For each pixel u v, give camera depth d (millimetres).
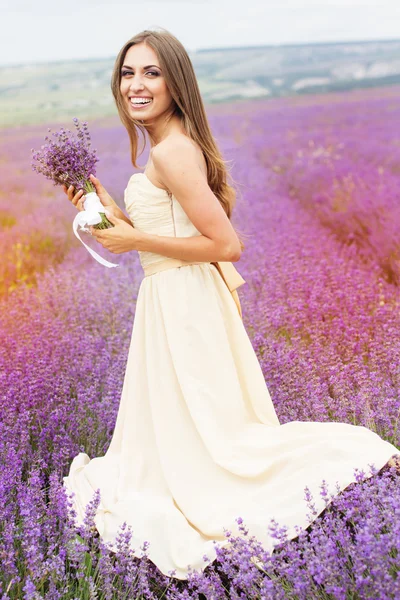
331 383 2873
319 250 4855
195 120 2289
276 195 7344
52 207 7273
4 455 2441
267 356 3105
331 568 1611
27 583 1648
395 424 2492
